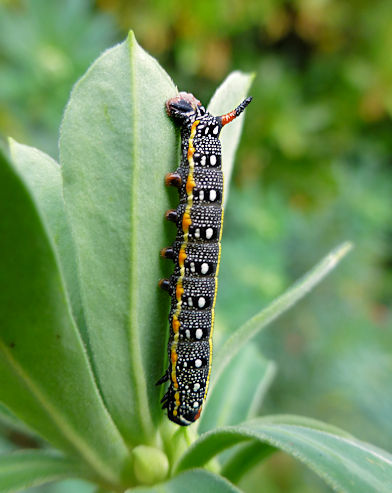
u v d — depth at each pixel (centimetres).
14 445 27
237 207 35
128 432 14
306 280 15
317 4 48
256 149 46
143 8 44
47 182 14
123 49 13
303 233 36
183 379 17
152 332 14
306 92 50
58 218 14
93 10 44
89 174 13
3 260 11
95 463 13
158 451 14
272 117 46
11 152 14
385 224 40
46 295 12
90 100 13
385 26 50
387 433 32
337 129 50
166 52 46
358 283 38
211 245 18
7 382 13
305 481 36
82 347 12
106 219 13
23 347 12
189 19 45
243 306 30
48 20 30
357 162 51
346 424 33
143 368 14
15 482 13
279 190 45
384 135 51
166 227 14
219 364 15
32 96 30
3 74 29
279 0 47
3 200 11
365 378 33
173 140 14
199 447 13
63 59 30
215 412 17
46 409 13
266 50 50
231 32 46
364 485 12
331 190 46
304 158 46
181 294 18
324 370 34
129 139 13
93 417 13
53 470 13
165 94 14
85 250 13
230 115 15
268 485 35
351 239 38
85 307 13
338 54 51
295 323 35
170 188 14
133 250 13
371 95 50
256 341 33
